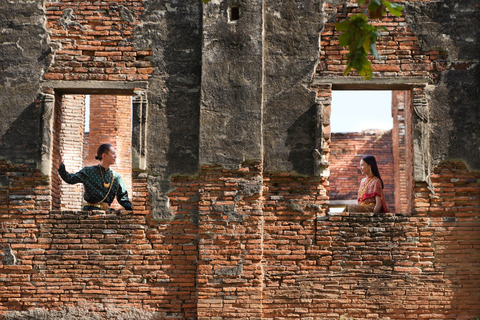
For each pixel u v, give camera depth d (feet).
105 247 34.94
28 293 34.65
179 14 36.65
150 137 35.65
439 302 34.01
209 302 33.78
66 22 36.76
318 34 36.24
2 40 36.58
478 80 35.76
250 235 34.22
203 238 34.35
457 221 34.71
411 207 35.73
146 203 35.17
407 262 34.37
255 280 33.86
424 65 35.94
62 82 36.24
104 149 37.09
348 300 34.09
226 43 35.86
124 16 36.73
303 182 35.09
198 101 35.88
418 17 36.27
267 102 35.68
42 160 35.47
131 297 34.53
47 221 35.19
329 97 35.65
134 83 36.17
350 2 36.37
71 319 34.35
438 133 35.40
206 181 34.91
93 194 36.60
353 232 34.68
